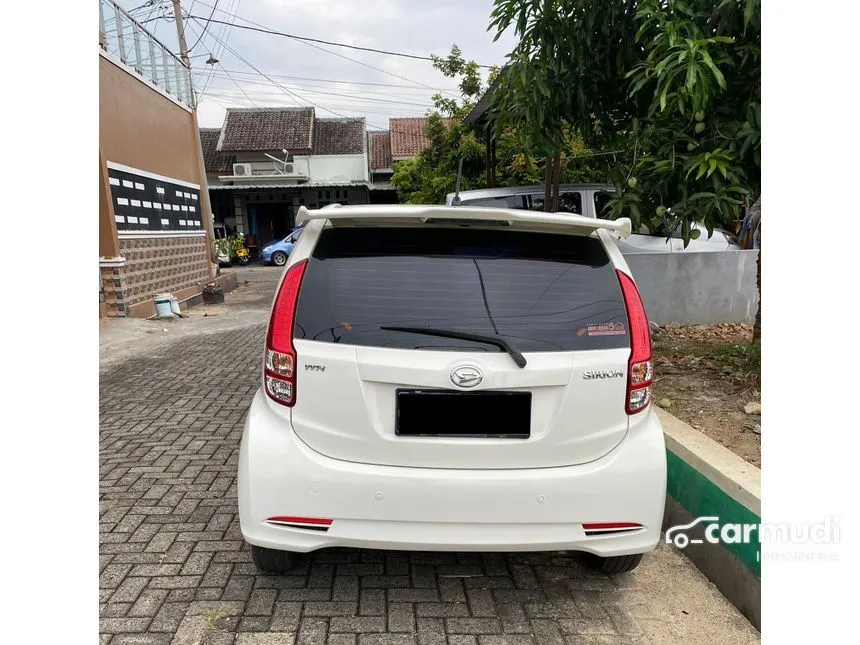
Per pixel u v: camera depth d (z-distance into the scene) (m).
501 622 2.28
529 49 4.21
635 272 6.61
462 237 2.22
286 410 2.10
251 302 12.74
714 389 4.16
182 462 3.70
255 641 2.15
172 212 11.40
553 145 4.46
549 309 2.13
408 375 2.03
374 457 2.08
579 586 2.52
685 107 3.35
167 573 2.53
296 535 2.10
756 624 2.26
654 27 3.74
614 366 2.12
